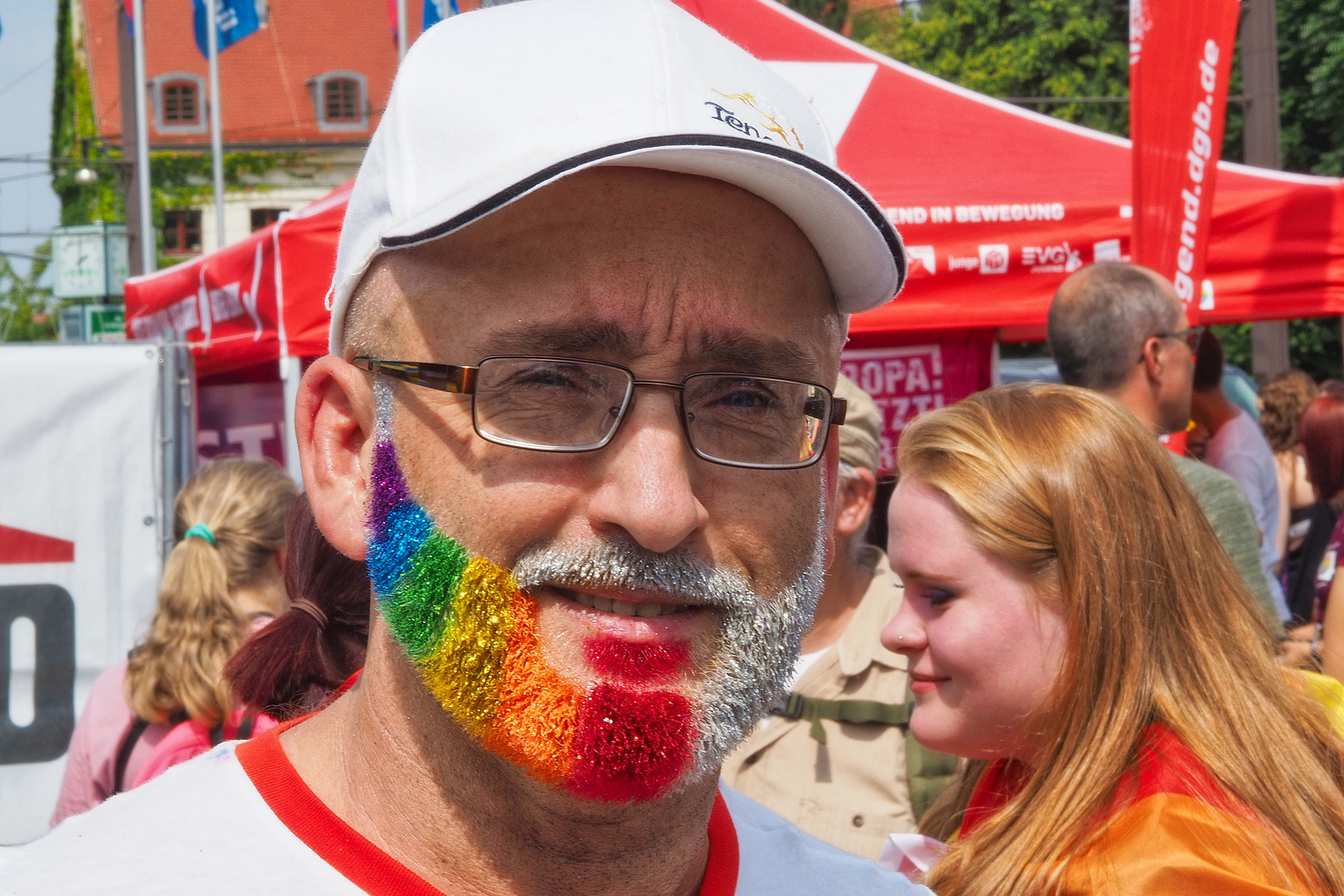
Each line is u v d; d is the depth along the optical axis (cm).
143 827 94
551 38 94
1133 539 154
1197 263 340
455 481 91
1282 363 1176
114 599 353
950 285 408
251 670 188
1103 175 425
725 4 432
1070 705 150
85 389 354
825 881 117
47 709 345
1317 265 423
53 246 1692
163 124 3148
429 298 92
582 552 88
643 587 89
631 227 91
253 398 579
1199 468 273
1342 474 449
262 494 258
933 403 481
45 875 90
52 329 4247
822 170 92
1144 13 346
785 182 93
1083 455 158
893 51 2325
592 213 90
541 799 92
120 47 1652
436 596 90
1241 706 147
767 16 439
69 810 249
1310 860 134
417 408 93
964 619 159
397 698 97
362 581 190
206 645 237
